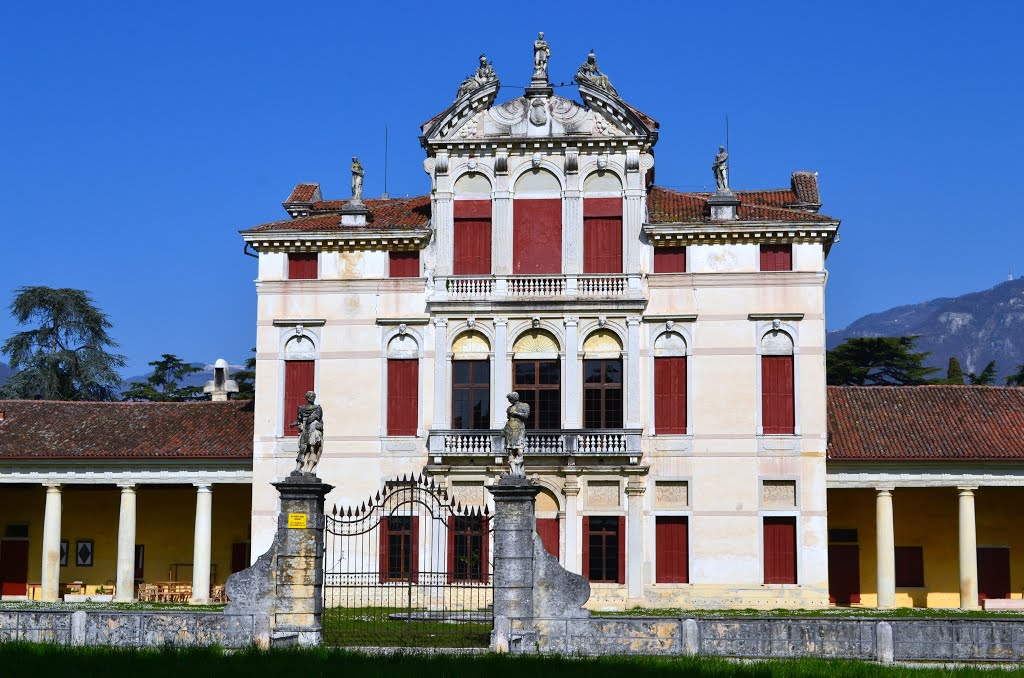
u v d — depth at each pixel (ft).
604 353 193.36
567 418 191.01
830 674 100.73
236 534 220.84
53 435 208.95
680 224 191.72
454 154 198.08
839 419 202.49
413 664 102.58
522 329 194.08
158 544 222.69
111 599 205.46
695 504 189.26
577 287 193.26
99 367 310.65
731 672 100.42
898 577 207.31
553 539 190.29
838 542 207.62
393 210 209.97
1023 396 205.87
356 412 195.21
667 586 188.14
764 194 219.61
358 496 193.67
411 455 193.88
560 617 118.32
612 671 100.12
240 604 123.03
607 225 195.62
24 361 311.88
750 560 187.83
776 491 189.26
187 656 104.58
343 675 95.76
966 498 192.24
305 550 123.85
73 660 101.65
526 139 195.62
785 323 191.21
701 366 191.62
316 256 199.21
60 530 213.46
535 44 198.08
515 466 125.18
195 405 216.33
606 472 189.37
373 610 163.12
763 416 190.29
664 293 193.16
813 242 191.93
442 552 189.57
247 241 198.18
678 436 190.49
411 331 195.93
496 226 195.83
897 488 200.54
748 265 192.34
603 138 194.49
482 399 194.49
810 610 182.60
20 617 118.32
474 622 138.31
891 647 111.24
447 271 195.93
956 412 202.59
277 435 196.24
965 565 191.52
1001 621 112.37
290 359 197.67
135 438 207.51
